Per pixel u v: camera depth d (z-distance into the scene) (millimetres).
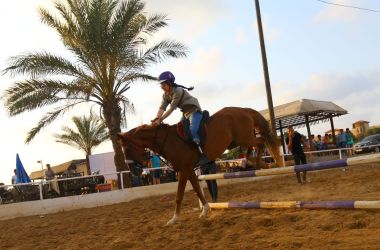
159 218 10602
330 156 25000
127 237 8352
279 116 27594
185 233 7977
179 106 8312
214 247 6738
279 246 6156
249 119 8703
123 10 19812
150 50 20781
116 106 20938
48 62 19484
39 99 19719
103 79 20531
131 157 8477
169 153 8367
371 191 10836
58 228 11016
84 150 36344
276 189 14789
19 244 9266
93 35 19312
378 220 6945
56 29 19672
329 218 7488
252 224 7953
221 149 8391
